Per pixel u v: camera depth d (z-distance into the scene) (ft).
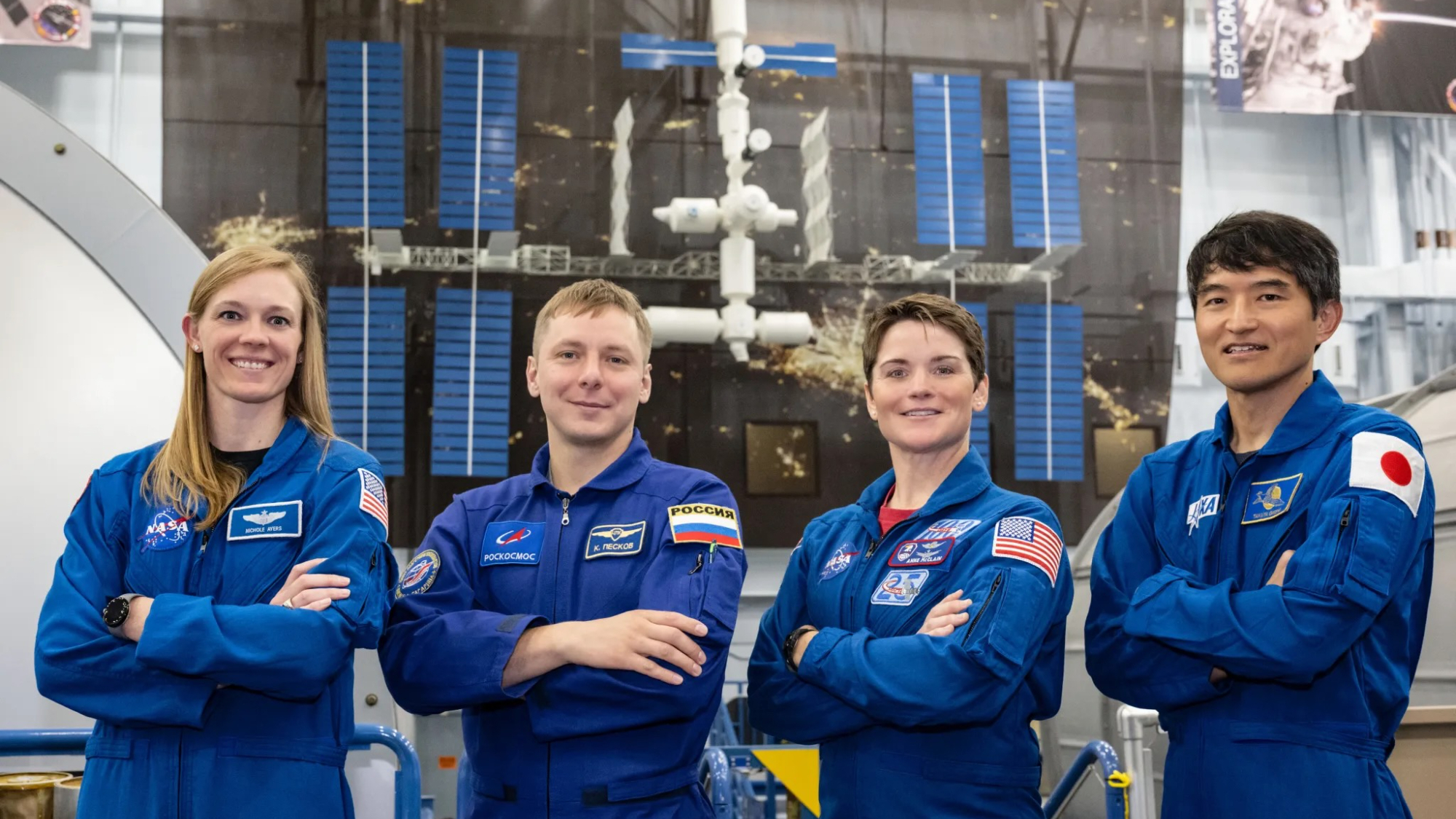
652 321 41.29
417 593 8.16
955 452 8.67
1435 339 45.14
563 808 7.50
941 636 7.45
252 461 7.83
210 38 41.42
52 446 17.10
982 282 44.98
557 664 7.46
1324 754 7.18
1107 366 45.34
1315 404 7.82
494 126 42.52
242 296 7.66
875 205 44.88
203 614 6.75
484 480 40.78
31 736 10.68
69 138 18.31
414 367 41.65
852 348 44.06
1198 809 7.60
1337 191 47.62
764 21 44.98
